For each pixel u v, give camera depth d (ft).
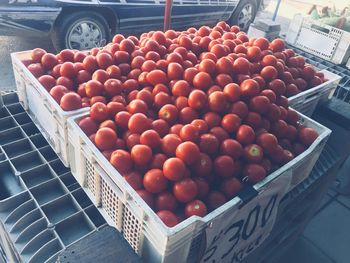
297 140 7.71
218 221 5.46
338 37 13.50
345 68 13.94
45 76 7.69
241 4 23.57
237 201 5.72
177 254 5.22
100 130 6.23
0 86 15.88
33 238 5.88
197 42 9.24
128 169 5.99
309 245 11.44
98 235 5.16
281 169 6.48
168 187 5.96
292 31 15.06
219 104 6.75
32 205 6.40
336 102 9.83
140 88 7.86
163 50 8.70
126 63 8.32
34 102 7.98
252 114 6.97
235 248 6.45
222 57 7.69
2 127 8.20
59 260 4.82
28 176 6.96
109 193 6.01
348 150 9.48
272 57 8.50
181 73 7.63
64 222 6.16
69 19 16.60
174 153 6.11
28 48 19.03
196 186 5.82
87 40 17.57
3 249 7.68
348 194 13.14
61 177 7.08
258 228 6.73
